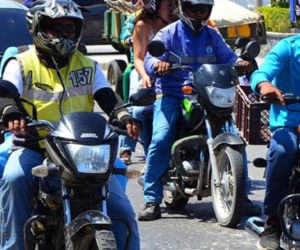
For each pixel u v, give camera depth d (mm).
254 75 8156
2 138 7863
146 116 11453
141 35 11820
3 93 6543
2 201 6910
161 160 10547
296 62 8258
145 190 10734
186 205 11539
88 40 30156
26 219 6883
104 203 6531
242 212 9945
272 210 8359
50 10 6977
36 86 7203
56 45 7047
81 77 7312
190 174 10305
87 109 7336
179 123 10469
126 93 15242
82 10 7785
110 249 6078
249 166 14289
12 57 7258
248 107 12000
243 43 10781
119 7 19047
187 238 9945
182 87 10328
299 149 8117
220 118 10102
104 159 6352
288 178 8203
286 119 8273
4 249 6910
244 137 12125
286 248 8320
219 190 10266
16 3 15617
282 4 29453
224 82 10023
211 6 10461
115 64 17422
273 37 26703
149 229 10336
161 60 10508
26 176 6871
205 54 10602
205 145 10227
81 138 6375
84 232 6309
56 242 6793
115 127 6895
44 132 6977
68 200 6484
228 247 9578
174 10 11695
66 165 6340
